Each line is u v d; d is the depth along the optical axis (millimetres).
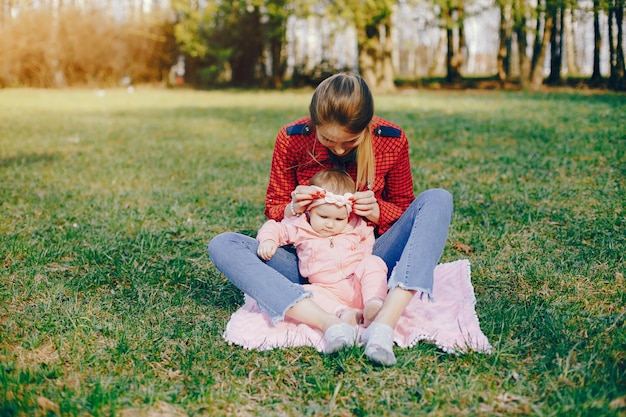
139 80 26031
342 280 2883
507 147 7855
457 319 2822
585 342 2664
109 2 25406
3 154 7977
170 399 2295
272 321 2639
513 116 11320
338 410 2244
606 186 5484
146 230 4562
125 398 2287
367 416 2186
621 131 8586
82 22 24359
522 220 4602
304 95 20094
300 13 20609
